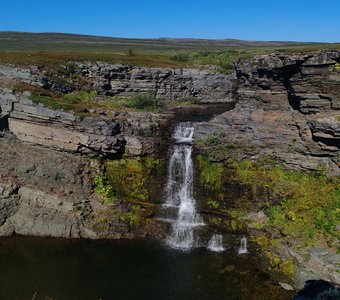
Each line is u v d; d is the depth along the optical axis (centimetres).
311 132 2909
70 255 2870
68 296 2450
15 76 3975
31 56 4769
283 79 3167
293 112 3136
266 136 3172
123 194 3266
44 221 3150
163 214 3170
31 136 3434
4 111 3506
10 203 3241
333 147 2828
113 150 3309
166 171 3366
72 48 9469
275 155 3086
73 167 3278
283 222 2778
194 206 3178
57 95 3953
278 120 3183
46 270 2709
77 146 3306
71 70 4622
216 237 2920
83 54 5366
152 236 3061
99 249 2931
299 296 1972
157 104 4566
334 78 2773
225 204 3086
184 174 3331
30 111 3400
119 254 2870
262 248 2698
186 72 4991
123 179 3306
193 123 3588
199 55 6250
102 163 3356
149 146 3406
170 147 3406
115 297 2433
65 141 3328
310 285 2028
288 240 2647
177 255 2841
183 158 3334
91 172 3297
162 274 2633
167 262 2762
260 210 2942
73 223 3094
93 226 3097
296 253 2527
